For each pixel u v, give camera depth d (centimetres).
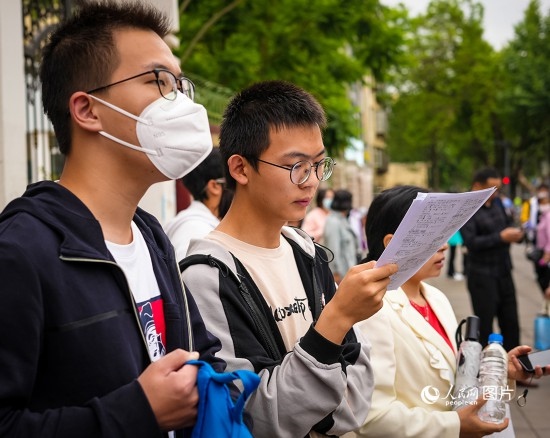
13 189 456
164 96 174
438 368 272
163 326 181
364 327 266
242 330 211
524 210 1514
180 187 782
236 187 236
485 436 281
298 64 1239
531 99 4244
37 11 517
